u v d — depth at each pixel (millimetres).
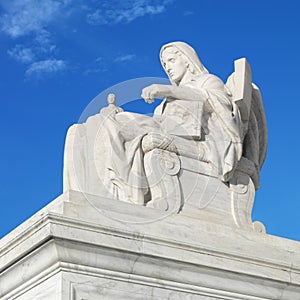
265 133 14172
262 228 12734
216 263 11383
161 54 14172
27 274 10680
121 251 10609
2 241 11625
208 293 11305
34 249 10438
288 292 12078
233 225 12500
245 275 11625
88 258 10398
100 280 10461
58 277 10242
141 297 10695
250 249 12016
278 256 12188
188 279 11156
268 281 11859
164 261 10945
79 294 10234
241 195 12789
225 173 12578
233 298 11516
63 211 10633
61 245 10227
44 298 10367
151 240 10930
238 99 13109
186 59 13914
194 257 11211
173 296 10977
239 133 12961
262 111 14086
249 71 13523
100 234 10516
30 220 11273
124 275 10648
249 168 13086
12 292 10992
